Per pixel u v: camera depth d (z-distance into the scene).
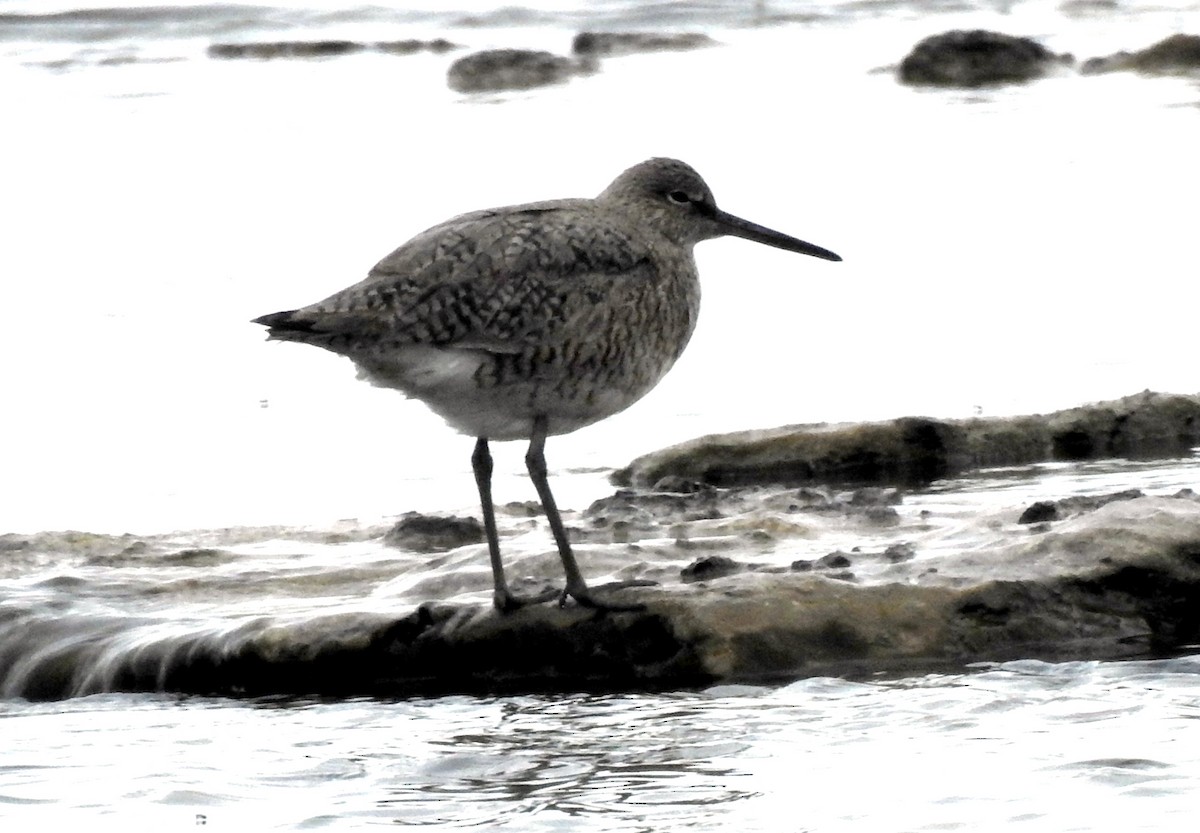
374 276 10.66
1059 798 8.35
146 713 10.41
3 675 11.20
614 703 10.09
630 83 35.91
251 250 24.27
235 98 35.66
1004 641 10.64
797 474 15.33
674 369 18.73
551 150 29.56
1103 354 18.41
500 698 10.36
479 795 8.77
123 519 14.80
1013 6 43.72
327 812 8.61
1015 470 15.16
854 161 28.19
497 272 10.60
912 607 10.66
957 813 8.27
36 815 8.70
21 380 19.17
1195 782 8.46
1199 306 19.91
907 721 9.50
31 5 45.50
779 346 19.38
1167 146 27.98
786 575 10.87
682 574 11.23
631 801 8.61
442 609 10.84
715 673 10.45
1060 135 29.31
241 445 16.97
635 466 15.54
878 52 38.53
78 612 11.59
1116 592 10.88
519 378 10.74
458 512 13.99
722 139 30.19
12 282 23.09
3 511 15.06
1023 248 22.73
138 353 20.12
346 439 17.11
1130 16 41.50
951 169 27.34
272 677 10.82
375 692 10.70
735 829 8.22
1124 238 22.94
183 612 11.64
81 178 28.89
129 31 43.69
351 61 39.81
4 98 35.91
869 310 20.53
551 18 44.50
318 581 12.17
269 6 45.59
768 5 44.72
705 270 22.55
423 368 10.60
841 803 8.45
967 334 19.41
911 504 13.70
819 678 10.25
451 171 28.25
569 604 10.79
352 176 28.33
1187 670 10.08
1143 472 14.77
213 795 8.90
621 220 11.28
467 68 36.31
